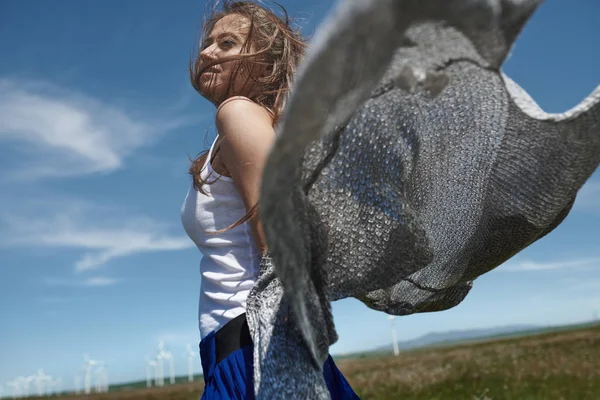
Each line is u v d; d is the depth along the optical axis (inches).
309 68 34.8
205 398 63.4
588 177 56.6
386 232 55.8
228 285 67.1
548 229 65.3
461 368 652.1
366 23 33.6
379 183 54.4
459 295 76.8
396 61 43.5
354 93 37.6
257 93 75.8
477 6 36.8
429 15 35.9
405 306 74.9
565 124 52.3
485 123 55.2
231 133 63.1
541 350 795.4
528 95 54.0
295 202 46.9
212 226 70.0
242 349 62.7
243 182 62.6
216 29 79.0
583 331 1749.5
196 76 77.5
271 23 77.7
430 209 63.1
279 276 45.3
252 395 60.1
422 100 52.3
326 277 50.6
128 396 1438.2
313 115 37.2
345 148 52.6
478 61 45.3
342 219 54.8
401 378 635.5
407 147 54.6
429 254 57.4
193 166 77.6
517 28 41.4
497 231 63.7
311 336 49.4
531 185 58.7
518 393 376.5
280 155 39.2
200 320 68.9
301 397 51.4
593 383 382.6
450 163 59.1
